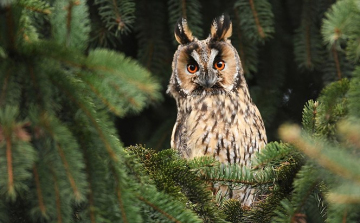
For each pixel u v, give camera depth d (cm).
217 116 582
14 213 549
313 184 550
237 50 588
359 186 459
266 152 556
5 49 546
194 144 582
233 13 588
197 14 586
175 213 550
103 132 548
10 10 546
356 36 546
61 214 545
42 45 546
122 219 548
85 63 546
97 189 548
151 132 598
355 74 546
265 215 558
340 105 551
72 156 546
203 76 584
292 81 597
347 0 545
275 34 593
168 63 590
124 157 551
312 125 554
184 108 586
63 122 548
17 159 519
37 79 547
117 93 547
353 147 545
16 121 545
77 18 552
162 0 589
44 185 545
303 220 552
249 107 585
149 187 552
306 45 588
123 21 575
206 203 556
